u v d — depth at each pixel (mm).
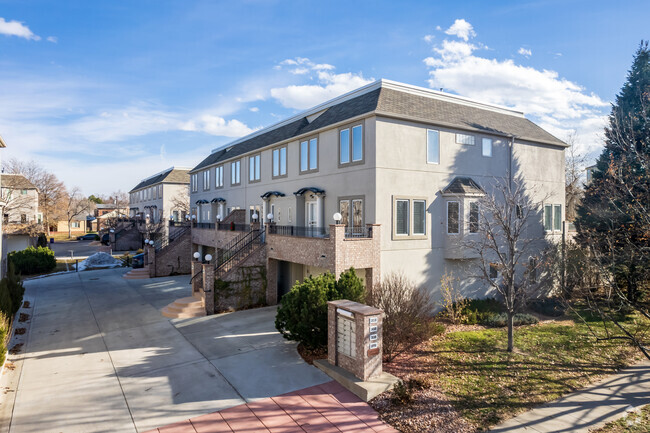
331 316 11477
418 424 8523
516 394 9812
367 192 16922
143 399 9852
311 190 19891
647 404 9367
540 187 22766
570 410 9102
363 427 8508
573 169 35344
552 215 23391
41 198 66312
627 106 21125
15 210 50594
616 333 14523
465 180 19266
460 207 18062
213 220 34562
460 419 8656
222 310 18750
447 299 17422
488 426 8406
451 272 18875
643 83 20703
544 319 17266
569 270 19859
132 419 8906
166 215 52125
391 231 16984
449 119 19000
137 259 34281
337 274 15023
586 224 20609
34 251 33469
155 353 13148
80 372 11578
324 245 15688
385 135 16906
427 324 13633
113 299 21906
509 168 20938
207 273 18297
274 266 20391
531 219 22109
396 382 10164
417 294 13820
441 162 18625
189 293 23453
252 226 22484
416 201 17797
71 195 83812
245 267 19531
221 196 33156
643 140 18719
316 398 9812
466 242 16250
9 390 10406
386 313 12086
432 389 9992
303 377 11031
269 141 25766
